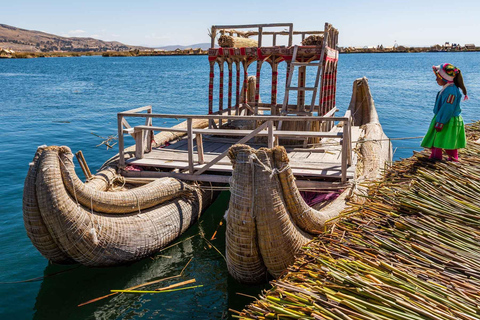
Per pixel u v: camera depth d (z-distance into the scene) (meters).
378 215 5.45
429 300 3.65
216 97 31.45
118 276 6.78
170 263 7.16
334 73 12.07
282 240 5.61
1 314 5.87
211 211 9.26
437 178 6.11
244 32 12.35
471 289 3.79
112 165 8.62
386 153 10.49
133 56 184.75
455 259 4.29
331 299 3.83
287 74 10.59
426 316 3.45
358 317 3.55
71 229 6.01
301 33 11.82
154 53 185.62
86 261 6.34
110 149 14.98
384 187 6.25
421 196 5.61
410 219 5.05
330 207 6.97
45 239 6.12
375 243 4.71
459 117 6.68
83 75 60.25
